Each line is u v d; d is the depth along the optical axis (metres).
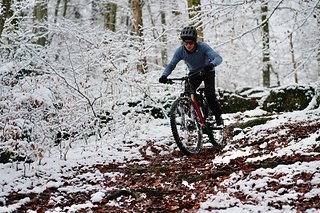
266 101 10.65
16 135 5.95
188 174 5.07
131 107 9.30
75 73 7.70
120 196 4.60
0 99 6.21
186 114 6.52
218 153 6.48
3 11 6.59
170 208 3.98
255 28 9.34
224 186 4.44
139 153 7.20
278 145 5.98
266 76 18.41
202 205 3.94
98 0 20.52
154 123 9.16
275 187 4.06
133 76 8.91
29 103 6.17
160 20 23.59
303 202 3.64
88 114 7.34
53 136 7.22
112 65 8.40
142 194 4.55
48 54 8.12
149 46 9.55
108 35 9.21
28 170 6.05
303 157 4.87
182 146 6.36
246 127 8.10
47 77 7.41
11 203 4.71
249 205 3.74
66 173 5.98
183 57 6.63
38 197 4.88
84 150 7.31
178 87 9.99
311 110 8.45
